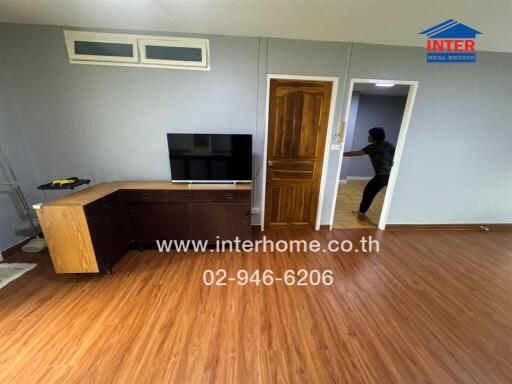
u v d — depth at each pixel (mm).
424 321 1631
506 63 2570
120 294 1821
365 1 1643
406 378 1254
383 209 3123
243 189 2354
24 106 2316
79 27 2150
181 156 2428
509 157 2939
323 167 2840
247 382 1216
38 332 1468
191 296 1818
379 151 3211
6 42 2141
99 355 1331
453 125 2764
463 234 3055
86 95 2346
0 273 2033
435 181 2990
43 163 2510
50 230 1787
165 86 2398
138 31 2215
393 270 2229
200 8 1788
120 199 2250
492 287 2004
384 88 4566
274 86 2535
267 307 1725
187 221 2418
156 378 1221
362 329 1555
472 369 1311
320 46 2393
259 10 1799
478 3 1632
